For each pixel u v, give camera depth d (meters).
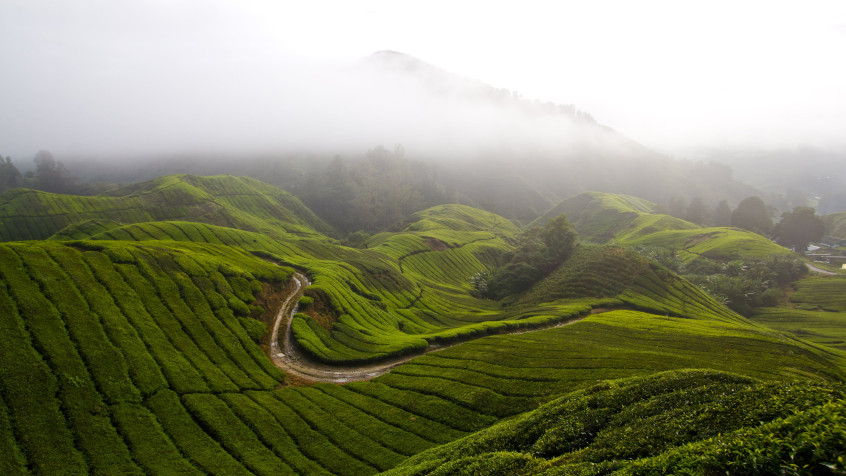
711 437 17.47
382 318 82.62
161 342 46.56
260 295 68.62
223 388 43.78
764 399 20.11
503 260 134.12
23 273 45.19
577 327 66.44
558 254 114.25
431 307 102.88
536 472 21.31
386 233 199.88
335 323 71.06
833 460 12.01
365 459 35.56
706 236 173.38
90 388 37.12
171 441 35.41
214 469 33.06
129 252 58.38
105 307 46.69
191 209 165.62
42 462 29.78
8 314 39.47
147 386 40.06
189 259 64.06
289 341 61.12
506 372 47.97
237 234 116.81
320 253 128.00
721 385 24.88
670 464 15.94
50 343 39.00
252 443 37.12
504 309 101.50
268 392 46.22
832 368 49.34
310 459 35.91
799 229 185.25
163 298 53.66
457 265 159.38
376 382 50.28
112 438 33.78
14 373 34.84
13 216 140.75
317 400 45.66
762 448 14.02
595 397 28.62
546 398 40.06
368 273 107.81
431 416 41.06
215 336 52.59
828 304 113.62
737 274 130.25
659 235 188.38
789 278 132.25
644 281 95.69
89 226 121.62
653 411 24.05
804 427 14.08
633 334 60.88
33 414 32.81
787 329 102.31
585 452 21.78
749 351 50.53
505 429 29.42
